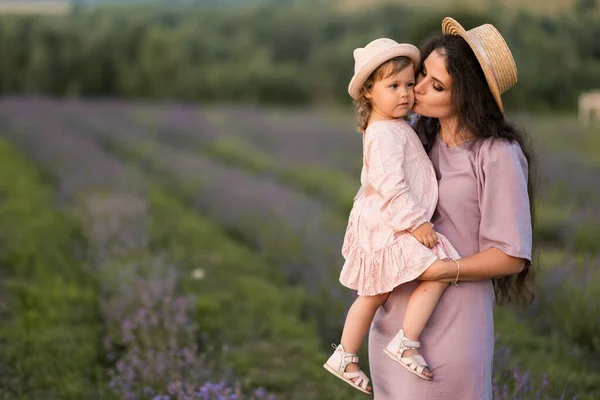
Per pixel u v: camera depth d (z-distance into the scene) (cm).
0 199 970
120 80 5628
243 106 3422
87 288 629
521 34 3058
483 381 272
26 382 449
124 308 548
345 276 284
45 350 488
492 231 265
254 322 580
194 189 1106
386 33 6178
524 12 3070
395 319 280
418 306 269
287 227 802
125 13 8206
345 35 6562
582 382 460
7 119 1961
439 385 271
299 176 1282
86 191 1019
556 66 3034
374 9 6744
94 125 1998
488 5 3064
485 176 266
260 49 6606
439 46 276
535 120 2147
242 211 916
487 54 269
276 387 476
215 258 748
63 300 583
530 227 266
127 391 423
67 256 724
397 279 268
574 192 1046
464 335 271
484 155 268
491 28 277
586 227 809
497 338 477
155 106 2884
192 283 660
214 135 1891
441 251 265
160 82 5612
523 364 479
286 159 1505
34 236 741
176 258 736
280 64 6119
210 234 848
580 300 544
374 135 276
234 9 7775
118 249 723
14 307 568
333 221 903
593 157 1380
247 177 1176
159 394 426
